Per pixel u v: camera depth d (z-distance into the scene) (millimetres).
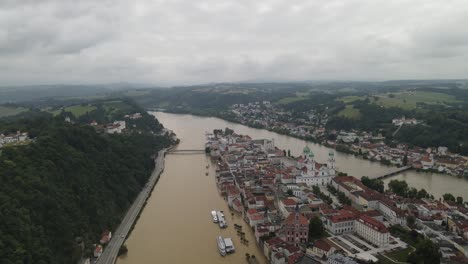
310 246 188875
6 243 152750
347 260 162500
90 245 191500
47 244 171500
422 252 166500
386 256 177500
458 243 185750
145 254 190750
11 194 178125
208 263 180625
